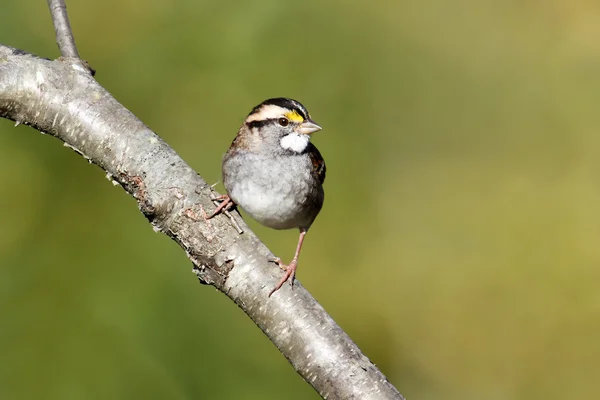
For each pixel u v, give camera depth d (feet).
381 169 47.42
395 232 46.16
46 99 22.74
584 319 44.78
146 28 43.96
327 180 45.83
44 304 36.29
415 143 49.37
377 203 46.44
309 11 47.16
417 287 45.52
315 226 44.60
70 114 22.62
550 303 45.37
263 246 21.44
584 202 49.01
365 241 45.39
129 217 38.04
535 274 46.16
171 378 35.60
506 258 46.60
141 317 36.01
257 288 20.89
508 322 45.09
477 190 49.88
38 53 40.65
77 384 35.22
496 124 51.60
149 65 43.45
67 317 36.14
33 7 41.27
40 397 34.91
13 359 35.29
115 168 22.26
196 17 44.78
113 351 35.65
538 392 44.06
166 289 36.73
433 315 45.16
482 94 52.01
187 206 21.59
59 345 35.73
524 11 54.44
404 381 43.98
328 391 19.90
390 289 44.70
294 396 36.58
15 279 36.60
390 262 45.14
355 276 44.47
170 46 44.04
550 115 52.13
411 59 49.90
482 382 44.29
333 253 44.55
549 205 48.96
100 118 22.58
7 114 22.84
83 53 42.75
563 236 47.39
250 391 36.35
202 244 21.40
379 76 48.24
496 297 45.60
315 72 46.29
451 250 46.85
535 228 48.01
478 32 53.06
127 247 37.50
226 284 21.22
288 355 20.47
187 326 36.35
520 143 51.37
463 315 45.21
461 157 50.72
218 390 35.96
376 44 48.49
